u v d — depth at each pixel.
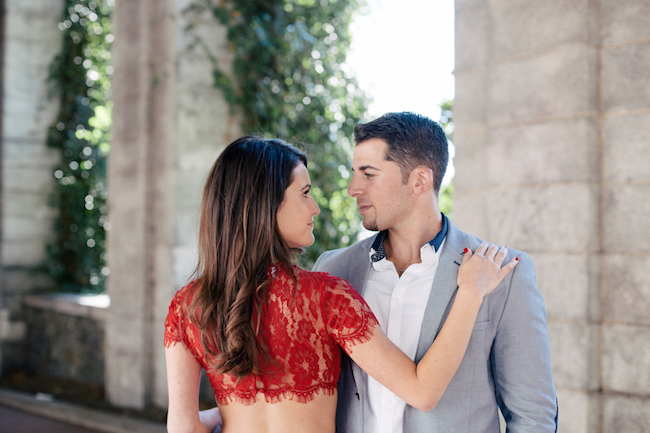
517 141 2.26
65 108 5.96
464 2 2.53
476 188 2.46
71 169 5.95
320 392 1.19
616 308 2.05
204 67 4.17
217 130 4.23
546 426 1.24
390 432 1.34
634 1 2.02
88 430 4.10
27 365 5.72
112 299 4.48
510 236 2.27
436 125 1.45
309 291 1.20
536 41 2.21
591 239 2.05
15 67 5.77
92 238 5.91
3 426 4.25
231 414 1.20
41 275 5.87
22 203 5.80
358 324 1.18
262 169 1.23
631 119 2.03
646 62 1.99
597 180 2.09
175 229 4.07
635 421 1.98
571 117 2.10
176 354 1.26
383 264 1.47
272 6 4.34
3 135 5.71
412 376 1.18
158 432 3.76
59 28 5.96
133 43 4.36
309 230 1.29
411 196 1.42
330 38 4.36
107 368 4.51
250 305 1.17
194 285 1.25
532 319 1.30
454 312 1.24
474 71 2.48
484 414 1.31
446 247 1.41
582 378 2.03
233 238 1.21
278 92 4.32
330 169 4.28
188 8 4.11
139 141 4.27
